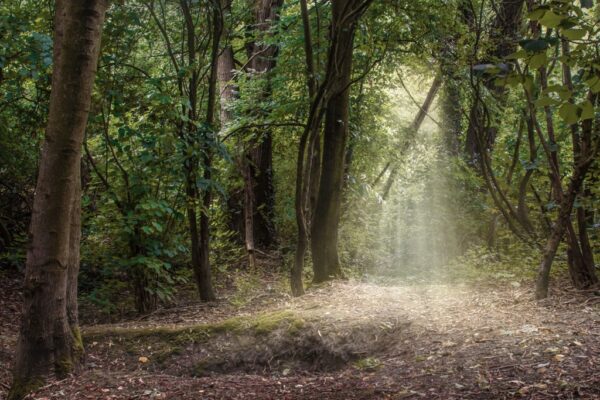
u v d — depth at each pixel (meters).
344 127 9.02
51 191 5.06
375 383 5.07
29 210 11.72
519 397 4.26
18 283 9.82
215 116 13.10
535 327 5.67
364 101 12.02
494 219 10.92
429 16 9.26
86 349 6.43
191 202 8.48
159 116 8.01
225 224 12.89
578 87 3.21
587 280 7.14
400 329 6.43
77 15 4.89
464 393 4.50
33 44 7.63
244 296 9.36
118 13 8.10
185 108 8.35
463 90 10.89
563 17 2.44
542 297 6.93
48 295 5.19
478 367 4.94
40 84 8.60
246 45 14.12
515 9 9.23
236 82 12.89
